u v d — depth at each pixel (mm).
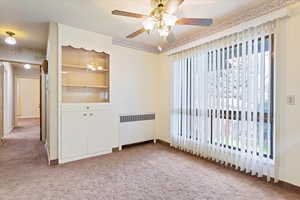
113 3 2359
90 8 2490
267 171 2385
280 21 2236
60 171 2711
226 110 2869
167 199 1996
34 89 10109
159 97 4492
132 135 4094
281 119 2252
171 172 2705
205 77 3217
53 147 2984
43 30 3277
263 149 2420
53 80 3002
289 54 2172
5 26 3102
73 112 3162
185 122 3680
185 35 3482
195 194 2100
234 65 2742
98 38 3453
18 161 3141
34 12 2609
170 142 4078
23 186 2256
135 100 4168
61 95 3080
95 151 3426
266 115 2393
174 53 3928
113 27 3160
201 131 3324
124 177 2527
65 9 2518
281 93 2246
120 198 2010
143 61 4301
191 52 3504
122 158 3318
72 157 3146
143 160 3217
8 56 4152
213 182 2389
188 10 2502
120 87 3910
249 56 2523
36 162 3094
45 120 4391
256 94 2453
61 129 3031
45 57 4641
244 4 2357
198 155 3400
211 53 3119
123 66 3955
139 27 3145
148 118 4387
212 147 3131
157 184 2334
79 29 3211
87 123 3324
